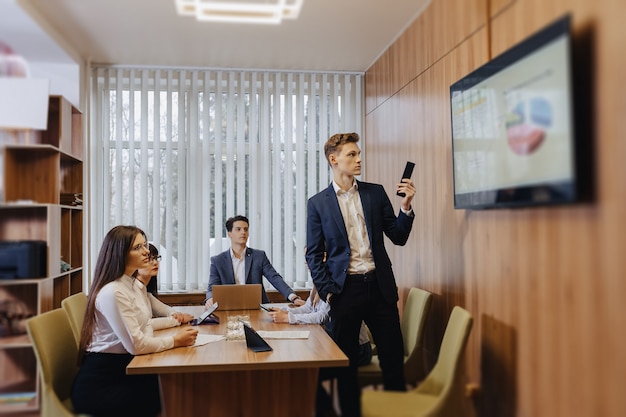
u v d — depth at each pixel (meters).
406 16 3.87
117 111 4.95
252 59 4.86
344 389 2.50
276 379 2.48
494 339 2.66
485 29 2.74
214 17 3.29
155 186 4.99
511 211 2.48
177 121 5.07
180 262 4.99
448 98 3.25
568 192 1.86
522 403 2.38
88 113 4.84
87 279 4.77
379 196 3.25
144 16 3.83
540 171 2.05
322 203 3.20
